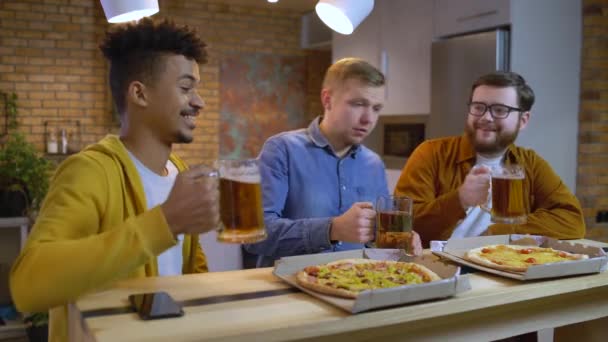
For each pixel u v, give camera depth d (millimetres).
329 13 1767
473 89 2078
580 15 3518
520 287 1158
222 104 6070
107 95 5523
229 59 6078
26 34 5230
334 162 1875
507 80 1985
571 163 3535
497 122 1979
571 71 3498
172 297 1067
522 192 1479
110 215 1220
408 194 2074
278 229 1649
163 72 1268
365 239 1454
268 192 1781
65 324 1172
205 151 5961
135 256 1017
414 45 4125
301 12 6383
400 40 4277
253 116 6238
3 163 3381
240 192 1071
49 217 1097
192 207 1040
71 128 5426
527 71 3332
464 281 1099
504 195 1475
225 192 1073
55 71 5352
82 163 1202
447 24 3797
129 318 952
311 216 1823
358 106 1784
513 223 1488
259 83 6246
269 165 1815
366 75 1764
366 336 1098
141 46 1263
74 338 1056
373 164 1984
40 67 5301
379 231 1327
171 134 1323
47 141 5316
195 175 1080
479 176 1601
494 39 3346
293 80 6441
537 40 3357
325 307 1025
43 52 5297
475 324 1217
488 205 1598
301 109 6504
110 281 1030
